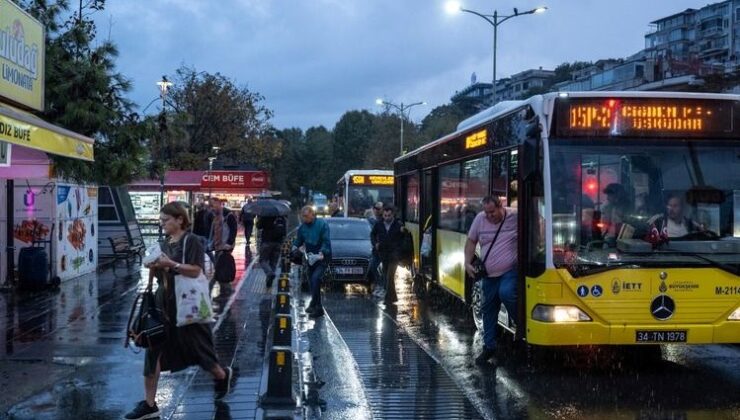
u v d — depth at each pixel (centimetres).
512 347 958
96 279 1658
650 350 941
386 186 2938
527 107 812
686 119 779
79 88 1509
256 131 5291
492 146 968
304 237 1241
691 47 9125
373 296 1512
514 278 840
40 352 884
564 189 766
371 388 756
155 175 1736
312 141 11006
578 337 751
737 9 8562
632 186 772
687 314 756
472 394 732
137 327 605
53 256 1518
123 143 1562
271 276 1542
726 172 783
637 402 700
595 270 751
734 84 4128
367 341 1009
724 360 887
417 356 912
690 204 774
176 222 616
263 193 3950
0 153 861
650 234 762
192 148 5012
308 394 729
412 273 1641
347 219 1798
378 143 6825
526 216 819
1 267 1452
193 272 610
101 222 2142
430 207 1463
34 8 1501
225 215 1470
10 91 1016
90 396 695
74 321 1104
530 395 727
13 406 660
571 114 770
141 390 717
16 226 1505
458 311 1286
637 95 776
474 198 1080
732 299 761
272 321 1127
